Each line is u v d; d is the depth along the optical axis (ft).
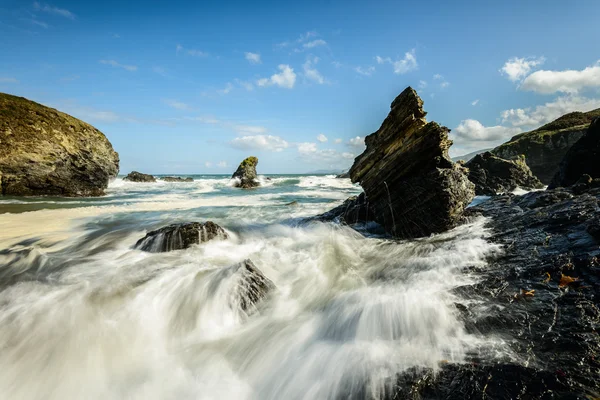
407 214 29.91
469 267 17.72
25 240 30.96
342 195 93.30
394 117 31.01
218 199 79.15
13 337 13.47
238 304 16.52
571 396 7.87
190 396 10.92
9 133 69.10
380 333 12.57
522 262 16.66
